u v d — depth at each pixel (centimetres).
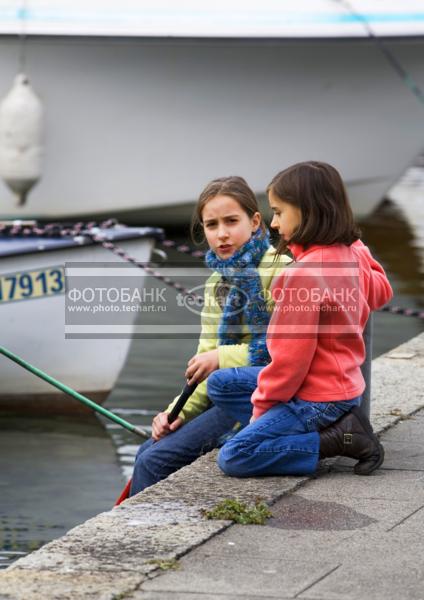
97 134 2902
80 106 2867
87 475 1404
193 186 2973
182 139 2927
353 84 2911
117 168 2941
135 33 2761
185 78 2853
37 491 1338
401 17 2819
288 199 877
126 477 1401
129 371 1867
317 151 2989
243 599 670
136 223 3070
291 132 2952
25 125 2816
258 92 2888
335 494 847
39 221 2966
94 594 675
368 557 730
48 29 2762
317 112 2936
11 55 2800
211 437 972
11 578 696
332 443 881
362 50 2852
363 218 3200
